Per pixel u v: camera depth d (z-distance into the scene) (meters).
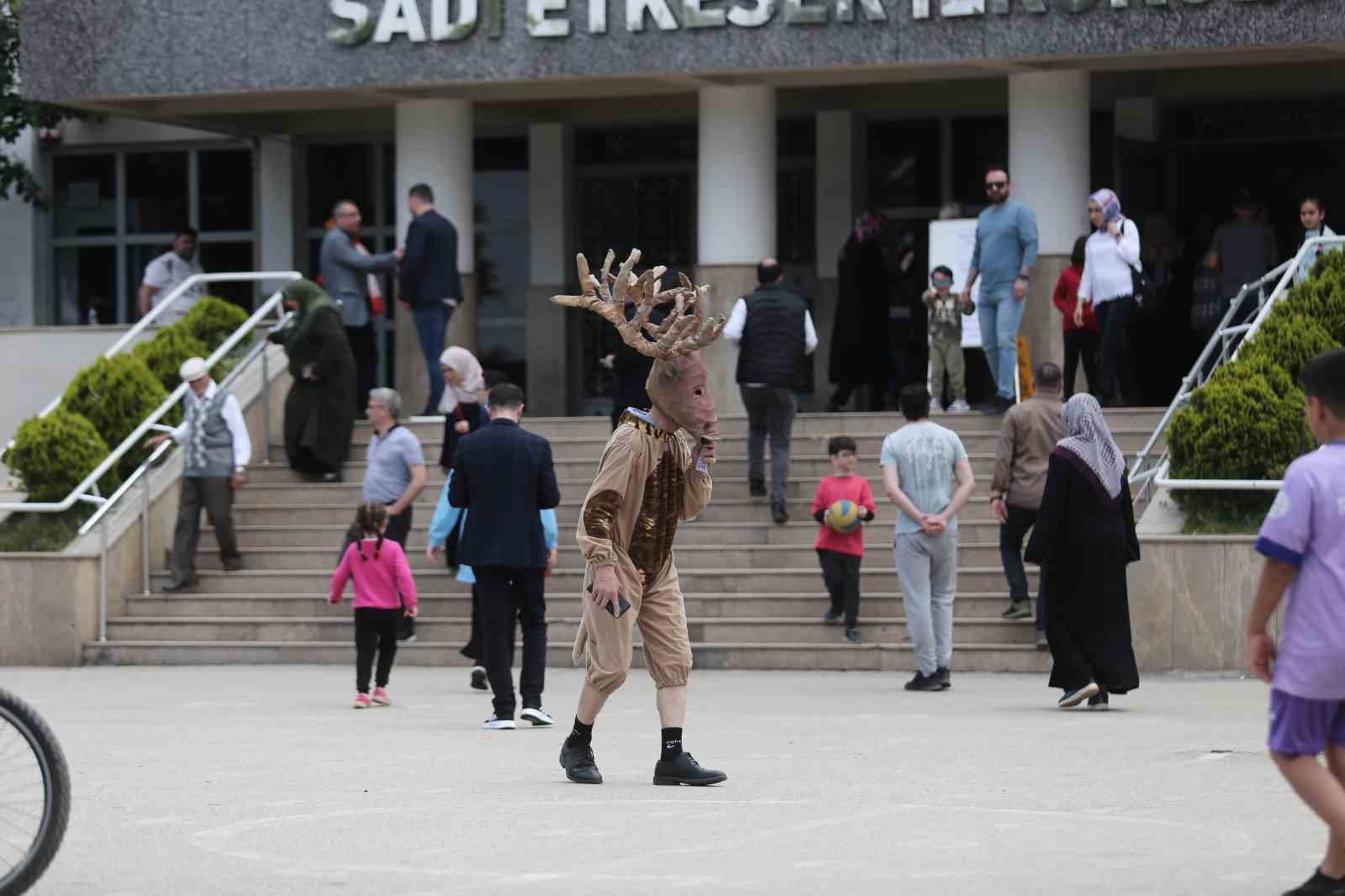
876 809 10.37
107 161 33.88
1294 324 20.12
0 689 7.98
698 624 20.27
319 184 32.84
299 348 24.19
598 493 10.90
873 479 22.95
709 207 27.28
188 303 29.80
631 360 21.52
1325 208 29.33
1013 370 23.22
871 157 31.02
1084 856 8.94
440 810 10.44
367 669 16.56
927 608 17.38
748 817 10.13
